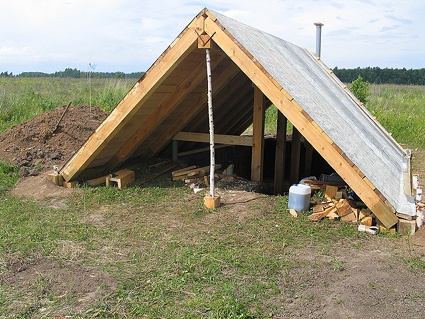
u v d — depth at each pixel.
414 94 38.56
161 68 6.52
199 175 8.59
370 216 5.88
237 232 5.57
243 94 9.67
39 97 17.41
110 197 7.14
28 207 6.64
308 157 11.45
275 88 5.90
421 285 4.12
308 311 3.67
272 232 5.55
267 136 13.96
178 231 5.64
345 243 5.25
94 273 4.42
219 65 8.01
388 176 6.69
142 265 4.61
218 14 6.43
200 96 8.49
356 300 3.80
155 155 9.55
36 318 3.61
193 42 6.29
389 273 4.36
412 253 4.93
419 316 3.57
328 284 4.14
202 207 6.62
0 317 3.60
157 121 7.92
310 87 7.48
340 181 7.69
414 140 14.95
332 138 5.66
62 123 10.52
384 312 3.63
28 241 5.21
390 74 74.44
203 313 3.64
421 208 6.40
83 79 48.03
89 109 12.15
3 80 35.94
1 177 8.04
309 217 6.03
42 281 4.24
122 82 21.02
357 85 18.47
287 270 4.46
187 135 9.19
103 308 3.73
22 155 9.02
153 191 7.53
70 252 4.95
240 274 4.38
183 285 4.14
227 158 11.60
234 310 3.63
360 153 6.29
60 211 6.48
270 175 12.89
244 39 6.41
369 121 10.77
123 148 8.17
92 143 7.26
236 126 11.75
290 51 9.34
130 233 5.58
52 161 9.06
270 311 3.68
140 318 3.60
